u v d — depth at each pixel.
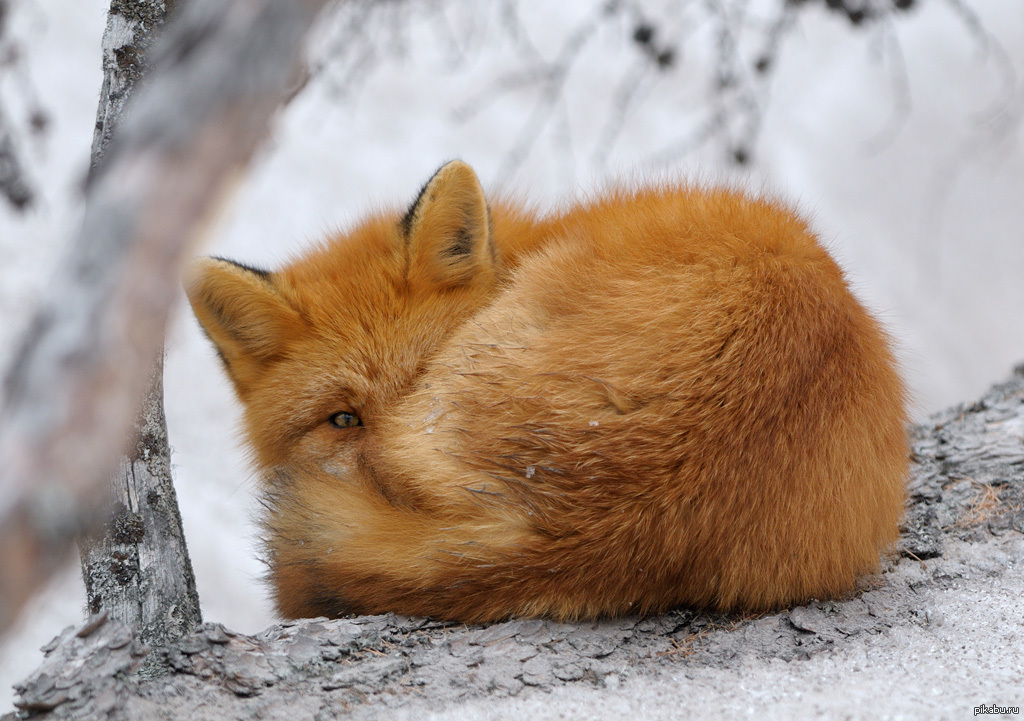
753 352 7.81
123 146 3.54
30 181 8.38
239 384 7.99
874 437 7.84
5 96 15.84
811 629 7.80
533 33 18.50
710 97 9.14
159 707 7.71
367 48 8.52
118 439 3.27
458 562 7.80
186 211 3.46
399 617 7.82
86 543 7.80
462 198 7.94
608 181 8.14
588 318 7.83
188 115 3.53
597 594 7.80
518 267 7.98
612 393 7.80
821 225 15.34
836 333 7.84
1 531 2.95
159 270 3.38
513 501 7.80
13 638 3.02
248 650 7.77
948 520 7.96
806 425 7.81
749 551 7.80
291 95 7.77
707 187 8.00
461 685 7.75
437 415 7.85
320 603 7.88
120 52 7.83
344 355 7.94
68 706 7.70
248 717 7.72
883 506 7.84
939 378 15.56
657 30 8.53
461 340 7.91
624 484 7.79
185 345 13.84
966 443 8.07
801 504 7.80
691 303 7.82
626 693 7.74
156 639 7.80
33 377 3.18
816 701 7.72
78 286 3.31
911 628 7.80
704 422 7.80
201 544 11.65
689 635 7.81
